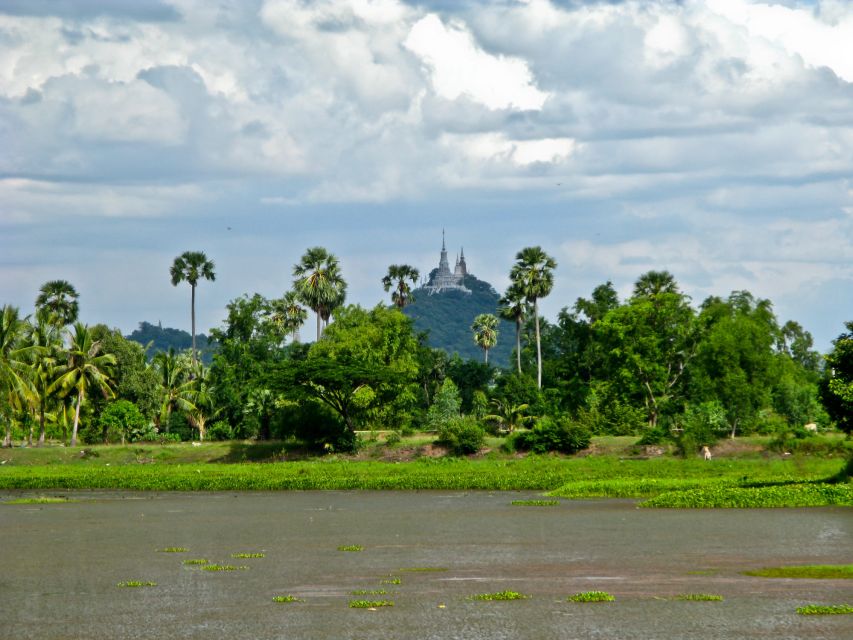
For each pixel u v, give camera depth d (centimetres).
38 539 4462
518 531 4403
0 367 9425
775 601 2617
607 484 6488
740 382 9731
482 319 18538
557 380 14275
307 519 5172
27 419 11712
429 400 15538
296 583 3073
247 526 4866
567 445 9294
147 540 4350
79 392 10762
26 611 2714
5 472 8644
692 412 9800
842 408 5559
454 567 3366
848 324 5659
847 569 3136
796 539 3922
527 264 14050
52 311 13725
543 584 2969
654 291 13638
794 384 10700
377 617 2511
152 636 2372
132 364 11600
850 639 2188
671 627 2338
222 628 2430
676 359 11744
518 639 2253
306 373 9750
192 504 6278
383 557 3656
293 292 15462
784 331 19788
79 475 8212
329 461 9300
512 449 9425
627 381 11106
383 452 9681
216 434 11781
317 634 2338
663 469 7631
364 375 9756
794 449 8644
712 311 11319
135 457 9800
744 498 5350
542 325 18212
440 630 2352
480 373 15988
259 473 8150
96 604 2791
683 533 4181
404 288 16725
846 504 5231
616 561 3431
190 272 15400
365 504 6069
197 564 3534
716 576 3055
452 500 6216
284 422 10106
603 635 2273
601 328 11262
